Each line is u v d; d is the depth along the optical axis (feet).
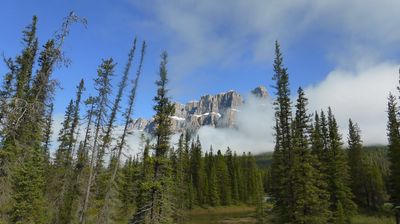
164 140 103.35
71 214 127.24
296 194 123.75
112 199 123.85
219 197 380.58
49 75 54.75
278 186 134.72
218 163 401.08
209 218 292.40
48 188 136.67
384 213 199.72
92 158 114.21
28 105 53.31
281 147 133.49
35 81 56.08
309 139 133.39
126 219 133.39
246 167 449.48
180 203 213.05
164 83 105.60
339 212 153.17
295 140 129.49
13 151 68.33
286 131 132.36
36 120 57.98
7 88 63.87
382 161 427.33
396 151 164.35
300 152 128.67
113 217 132.36
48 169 141.49
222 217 298.76
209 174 395.34
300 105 135.23
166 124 103.65
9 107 53.78
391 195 166.81
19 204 100.83
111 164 127.03
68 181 134.00
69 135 146.30
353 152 229.66
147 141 116.26
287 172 128.57
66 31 53.36
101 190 129.90
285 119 133.28
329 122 187.11
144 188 99.50
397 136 166.71
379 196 220.02
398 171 161.68
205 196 368.48
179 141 231.91
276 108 135.23
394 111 186.60
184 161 286.66
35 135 65.51
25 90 61.00
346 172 184.03
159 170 104.17
